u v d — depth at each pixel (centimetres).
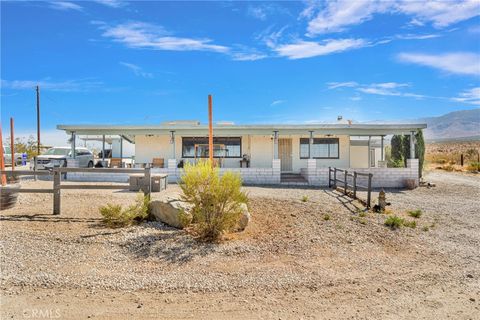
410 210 995
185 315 369
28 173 784
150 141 1898
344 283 466
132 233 630
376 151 2348
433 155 4403
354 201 1081
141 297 409
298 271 505
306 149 1925
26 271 467
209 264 521
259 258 554
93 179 1625
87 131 1670
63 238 593
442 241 686
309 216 831
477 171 2416
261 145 1911
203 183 638
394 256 589
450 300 421
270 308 389
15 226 651
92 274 469
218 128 1602
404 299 421
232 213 641
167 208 694
